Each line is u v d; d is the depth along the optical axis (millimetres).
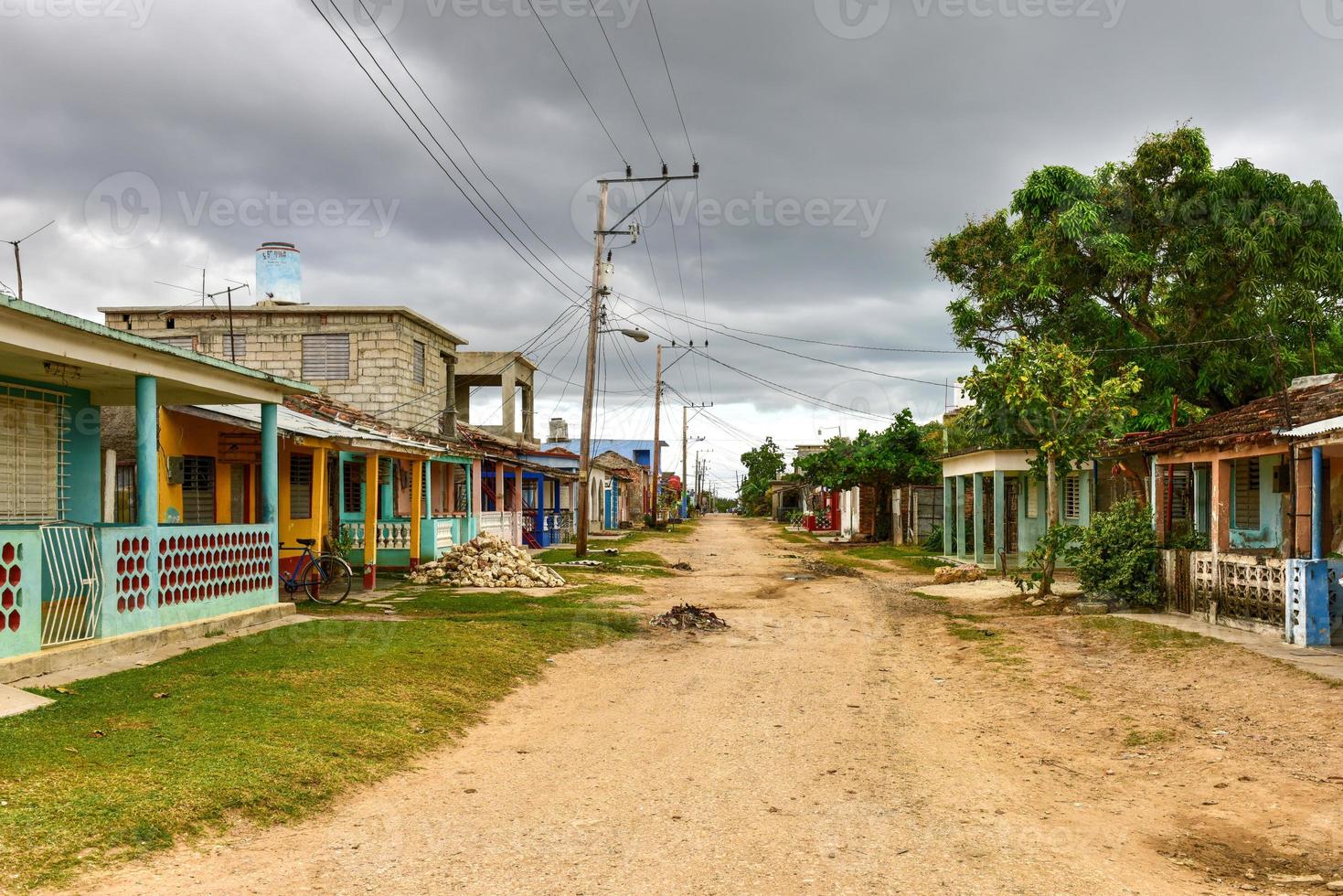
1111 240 21938
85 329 8492
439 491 27672
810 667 11250
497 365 36312
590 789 6234
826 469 38375
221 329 25891
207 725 6707
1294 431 11625
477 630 12242
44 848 4430
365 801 5797
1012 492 25453
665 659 11633
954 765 7008
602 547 33344
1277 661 10062
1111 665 10766
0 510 10117
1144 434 17172
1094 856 5059
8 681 7602
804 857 4945
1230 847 5262
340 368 25703
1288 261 21125
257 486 17141
